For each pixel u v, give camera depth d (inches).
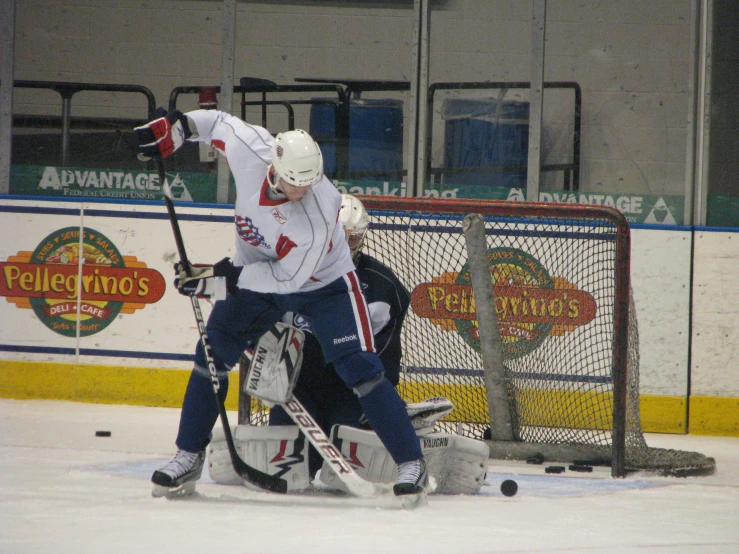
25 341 887.7
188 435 476.4
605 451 669.9
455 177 907.4
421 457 475.5
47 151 922.7
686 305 846.5
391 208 645.3
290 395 494.3
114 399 877.8
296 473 504.7
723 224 878.4
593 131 893.2
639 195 890.1
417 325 744.3
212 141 472.1
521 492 545.6
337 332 470.3
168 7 916.6
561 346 735.1
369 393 470.3
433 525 421.1
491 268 736.3
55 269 884.0
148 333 875.4
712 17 871.7
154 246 874.8
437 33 901.8
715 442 811.4
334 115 914.7
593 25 887.1
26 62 922.7
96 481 517.7
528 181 896.3
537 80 890.1
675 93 882.8
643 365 851.4
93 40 920.3
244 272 462.6
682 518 470.0
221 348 483.8
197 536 377.7
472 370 745.6
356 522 420.2
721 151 876.0
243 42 916.6
